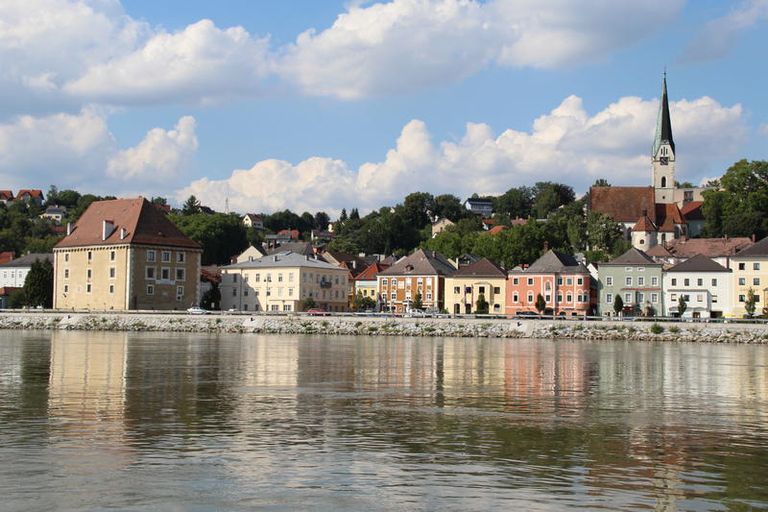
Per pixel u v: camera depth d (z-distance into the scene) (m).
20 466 30.94
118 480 29.08
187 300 183.62
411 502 26.91
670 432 39.91
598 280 178.12
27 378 60.00
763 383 62.59
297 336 129.75
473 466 31.97
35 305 187.38
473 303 184.25
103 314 152.88
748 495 28.31
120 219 181.38
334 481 29.39
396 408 46.59
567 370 71.81
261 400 49.25
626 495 28.12
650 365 78.38
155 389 53.94
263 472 30.53
